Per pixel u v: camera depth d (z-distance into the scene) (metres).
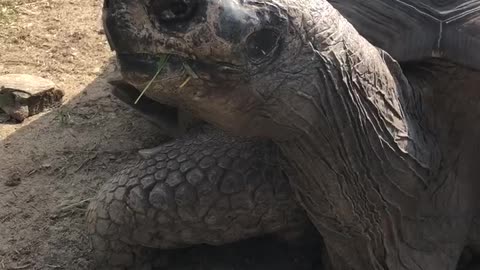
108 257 0.68
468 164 0.61
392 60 0.54
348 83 0.49
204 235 0.64
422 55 0.56
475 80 0.57
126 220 0.64
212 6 0.42
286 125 0.49
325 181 0.53
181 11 0.42
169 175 0.63
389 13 0.58
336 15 0.49
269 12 0.44
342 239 0.58
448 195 0.60
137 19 0.41
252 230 0.64
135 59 0.43
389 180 0.55
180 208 0.62
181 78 0.44
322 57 0.47
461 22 0.57
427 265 0.60
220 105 0.46
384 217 0.56
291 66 0.46
